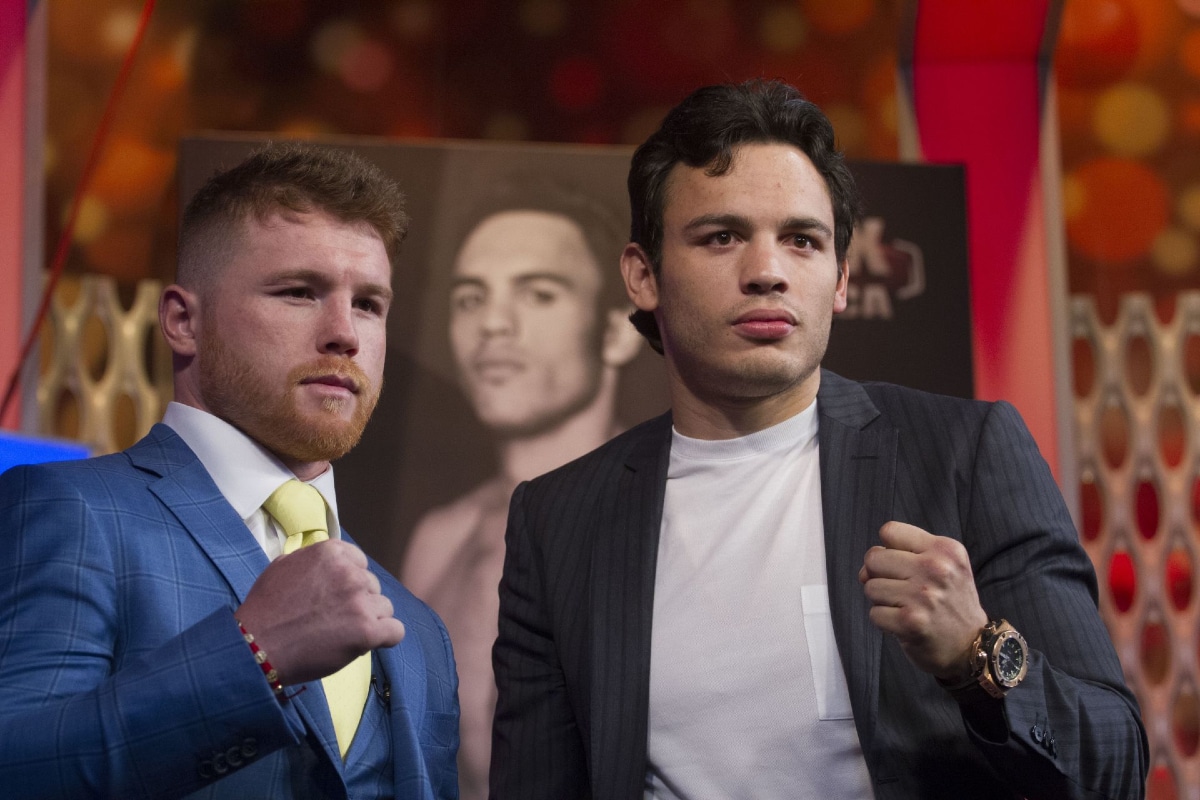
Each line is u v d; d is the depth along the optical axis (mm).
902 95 3389
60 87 3297
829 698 1498
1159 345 3447
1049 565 1508
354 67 3471
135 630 1302
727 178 1612
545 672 1707
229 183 1506
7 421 3037
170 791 1184
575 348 2984
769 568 1580
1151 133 3551
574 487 1775
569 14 3535
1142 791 1444
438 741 1564
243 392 1447
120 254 3266
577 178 3080
